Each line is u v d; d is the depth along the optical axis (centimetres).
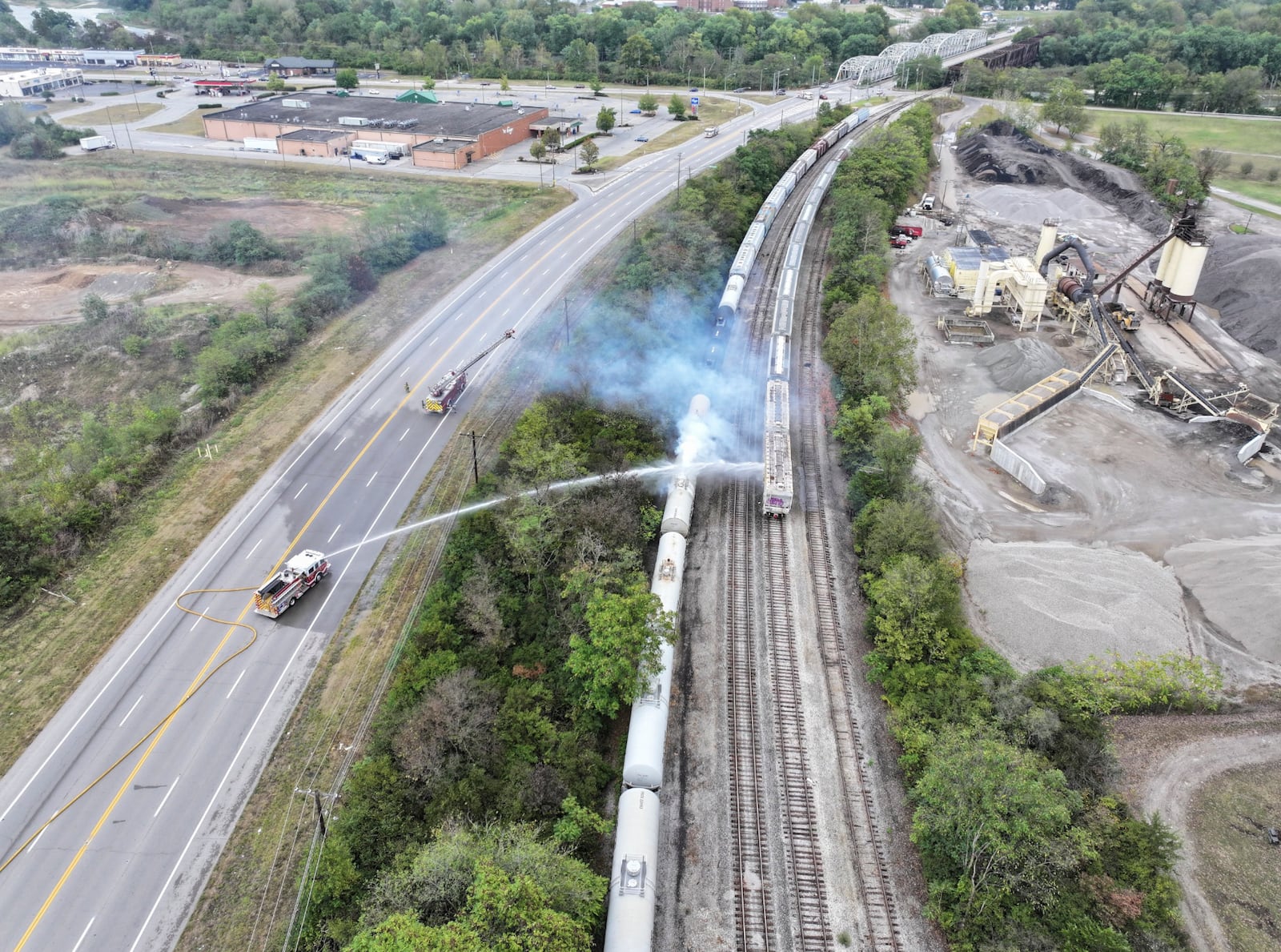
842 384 9375
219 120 19488
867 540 6831
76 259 13188
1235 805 5050
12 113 18588
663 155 17975
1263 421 8556
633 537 6700
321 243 12681
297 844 4788
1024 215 15612
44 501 7231
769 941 4394
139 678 5822
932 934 4419
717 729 5575
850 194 13625
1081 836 4369
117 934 4359
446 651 5694
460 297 11331
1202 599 6625
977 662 5603
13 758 5259
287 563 6581
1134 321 10962
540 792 4781
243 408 8825
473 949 3481
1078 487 7875
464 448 8250
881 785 5216
